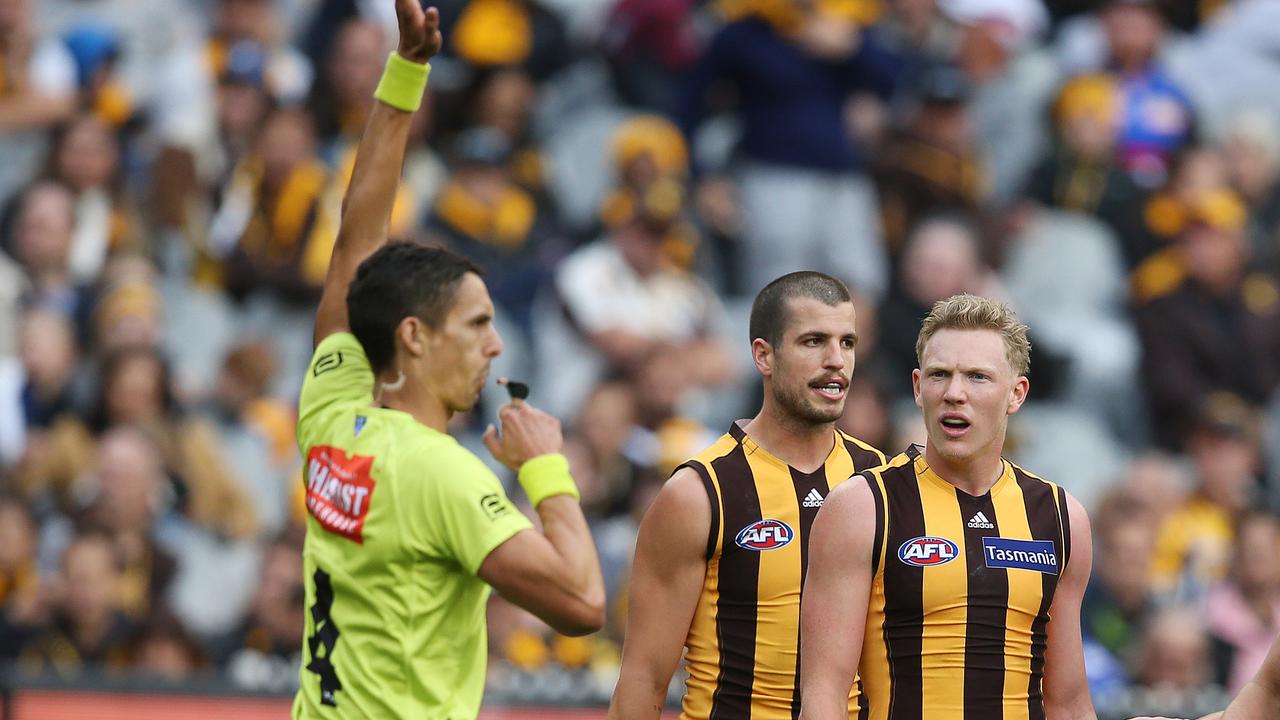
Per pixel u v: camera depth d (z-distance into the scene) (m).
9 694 28.67
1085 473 42.69
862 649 17.30
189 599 34.50
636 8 46.62
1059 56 51.53
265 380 38.44
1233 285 46.03
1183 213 46.34
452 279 17.48
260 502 37.00
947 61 49.28
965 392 16.98
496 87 44.56
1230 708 17.66
